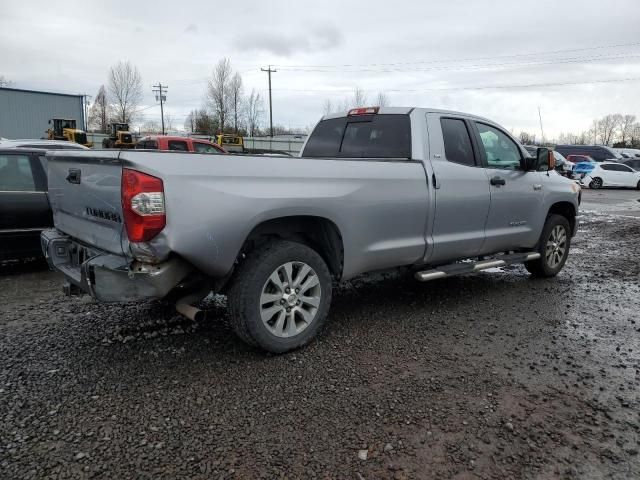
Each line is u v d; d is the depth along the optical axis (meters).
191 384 3.29
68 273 3.74
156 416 2.91
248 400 3.11
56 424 2.81
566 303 5.26
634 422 2.95
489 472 2.49
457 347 3.99
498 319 4.70
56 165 3.99
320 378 3.41
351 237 4.04
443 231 4.78
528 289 5.81
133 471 2.44
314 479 2.41
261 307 3.61
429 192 4.57
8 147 6.11
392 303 5.14
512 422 2.92
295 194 3.62
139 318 4.56
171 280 3.19
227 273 3.45
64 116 42.69
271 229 3.78
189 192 3.13
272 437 2.73
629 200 20.61
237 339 4.07
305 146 5.69
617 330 4.45
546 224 6.09
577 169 29.48
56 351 3.80
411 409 3.04
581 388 3.34
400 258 4.48
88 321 4.48
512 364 3.70
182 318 4.56
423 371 3.55
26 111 40.72
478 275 6.51
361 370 3.55
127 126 28.17
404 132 4.79
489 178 5.18
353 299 5.27
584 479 2.45
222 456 2.56
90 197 3.49
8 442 2.64
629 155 41.62
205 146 15.32
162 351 3.82
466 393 3.24
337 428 2.83
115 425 2.81
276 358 3.72
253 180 3.44
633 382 3.44
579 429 2.86
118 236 3.27
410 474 2.46
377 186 4.17
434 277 4.70
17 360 3.63
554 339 4.21
